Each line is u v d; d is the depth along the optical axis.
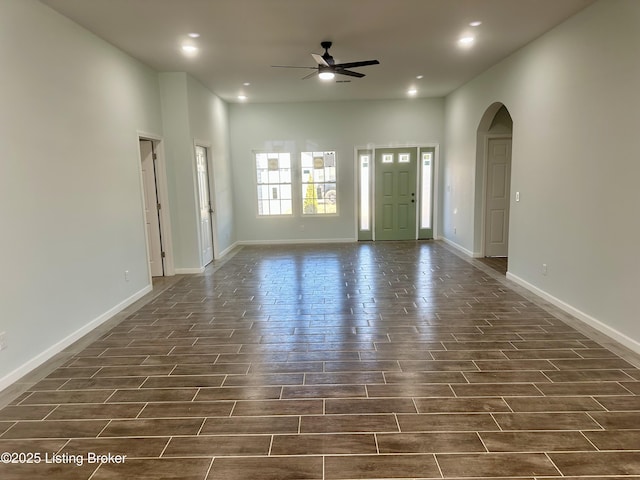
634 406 2.35
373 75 6.05
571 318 3.80
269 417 2.32
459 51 4.89
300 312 4.14
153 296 4.83
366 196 8.48
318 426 2.22
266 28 3.96
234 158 8.26
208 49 4.55
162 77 5.57
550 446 2.02
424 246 7.84
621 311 3.21
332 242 8.52
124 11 3.43
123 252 4.44
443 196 8.35
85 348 3.34
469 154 6.71
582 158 3.68
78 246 3.61
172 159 5.79
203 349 3.28
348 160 8.30
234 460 1.97
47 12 3.25
